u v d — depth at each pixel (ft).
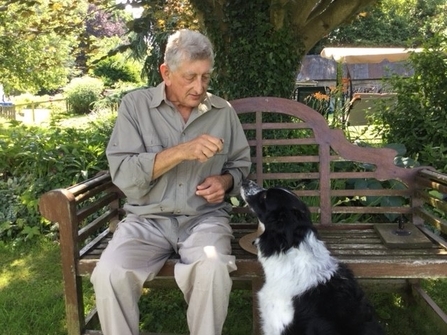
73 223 7.97
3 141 16.94
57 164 15.30
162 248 8.04
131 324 7.34
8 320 9.92
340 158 10.19
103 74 76.89
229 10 16.25
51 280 11.99
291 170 14.85
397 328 9.70
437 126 17.10
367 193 10.22
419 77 18.42
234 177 8.64
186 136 8.41
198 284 7.21
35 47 42.09
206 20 16.62
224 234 8.02
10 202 15.52
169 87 8.36
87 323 9.11
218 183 8.18
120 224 8.34
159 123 8.39
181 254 7.75
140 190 7.91
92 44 21.12
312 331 7.00
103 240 9.43
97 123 21.74
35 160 15.64
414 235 9.14
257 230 9.80
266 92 16.58
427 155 16.06
